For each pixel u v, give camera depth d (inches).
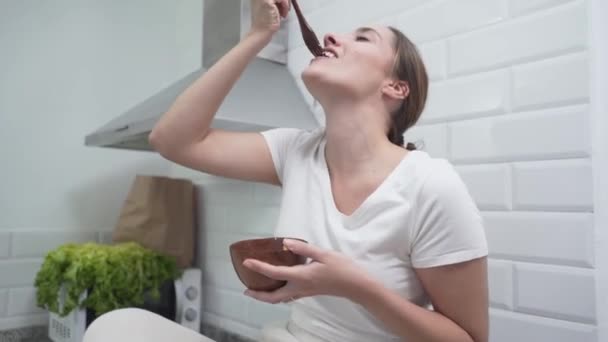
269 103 48.7
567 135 33.8
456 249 24.9
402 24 45.5
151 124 44.5
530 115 35.9
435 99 42.2
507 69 37.5
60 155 65.4
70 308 51.5
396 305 23.9
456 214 24.9
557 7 35.0
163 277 58.5
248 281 23.8
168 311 60.1
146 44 74.6
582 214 32.9
